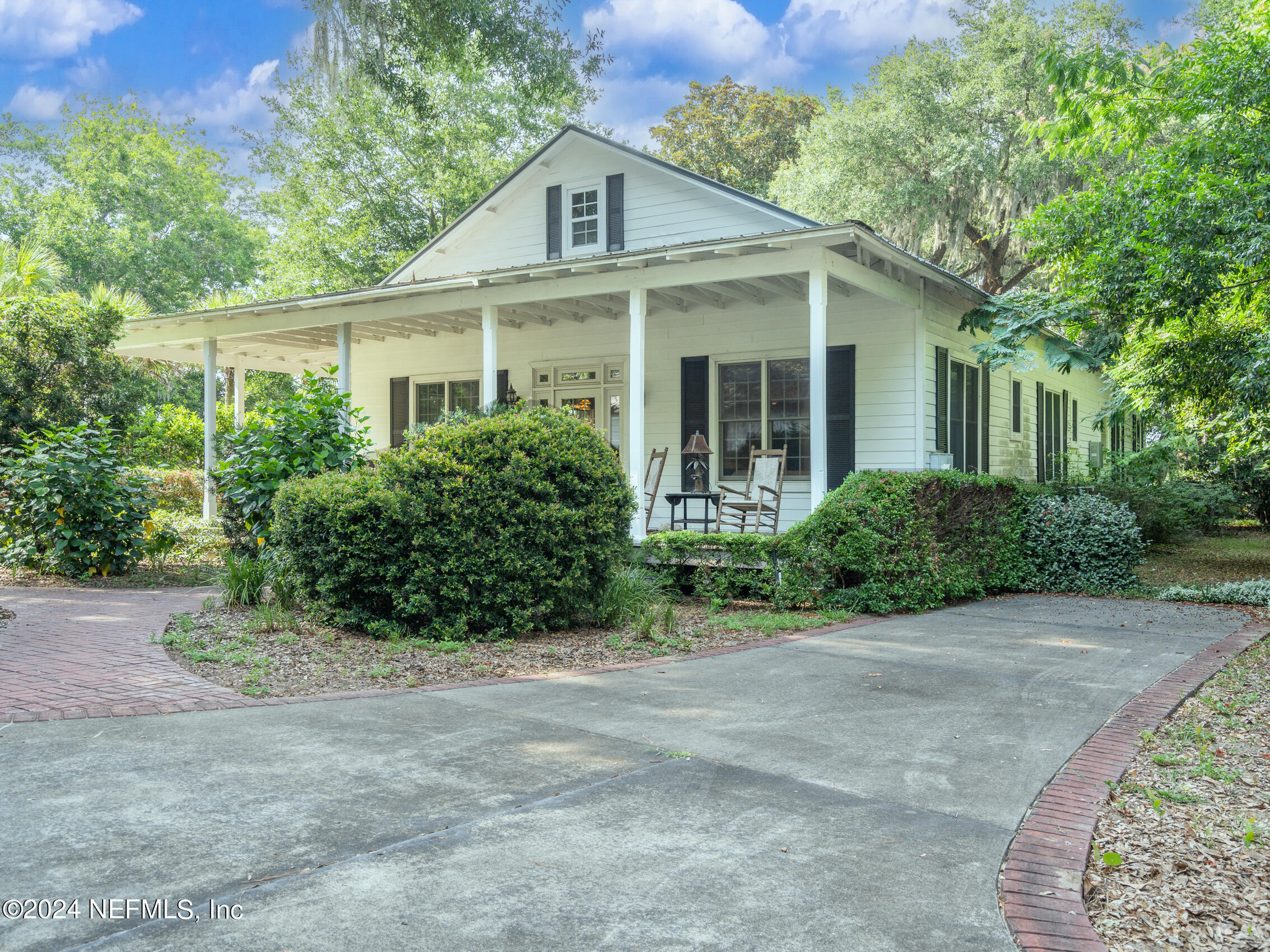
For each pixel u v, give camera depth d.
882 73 24.59
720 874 2.98
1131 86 11.15
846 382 12.78
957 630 8.20
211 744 4.31
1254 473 19.45
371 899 2.74
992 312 12.34
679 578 10.66
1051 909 2.81
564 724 4.83
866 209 23.89
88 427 10.73
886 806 3.67
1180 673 6.32
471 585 7.29
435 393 16.84
